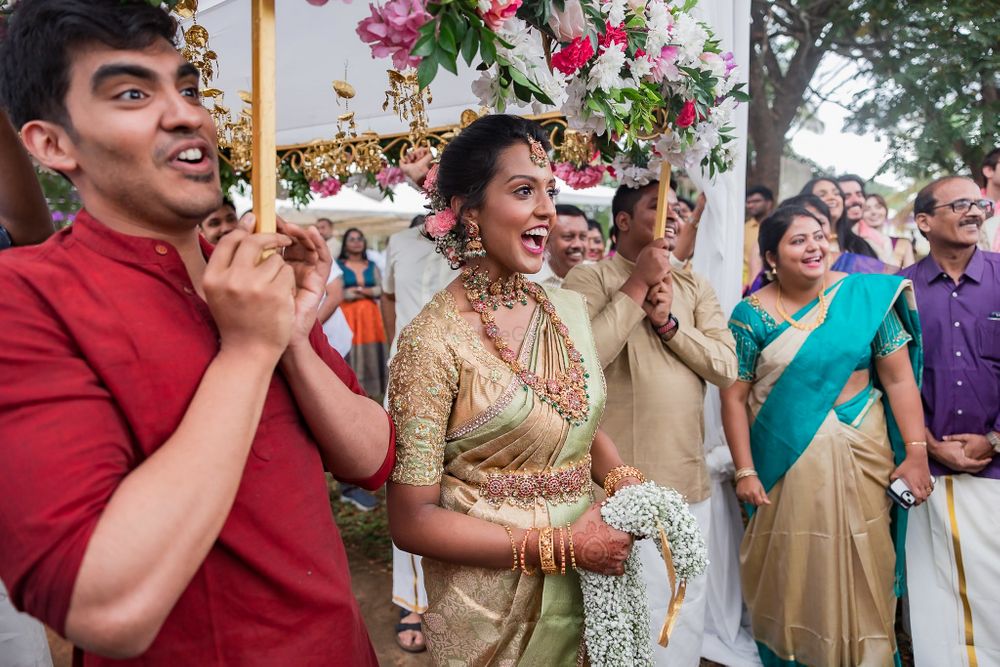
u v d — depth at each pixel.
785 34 4.39
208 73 1.62
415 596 3.04
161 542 0.79
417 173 2.71
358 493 4.95
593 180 2.62
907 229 4.23
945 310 2.70
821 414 2.59
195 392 0.93
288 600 1.01
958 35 3.99
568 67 1.34
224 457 0.85
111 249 0.94
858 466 2.59
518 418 1.50
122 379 0.88
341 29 2.33
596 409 1.62
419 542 1.49
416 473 1.49
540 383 1.55
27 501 0.77
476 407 1.51
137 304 0.92
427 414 1.50
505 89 1.24
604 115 1.47
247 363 0.91
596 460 1.88
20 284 0.87
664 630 1.51
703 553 1.51
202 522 0.82
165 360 0.92
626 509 1.50
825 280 2.76
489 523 1.51
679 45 1.67
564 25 1.29
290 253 1.17
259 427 1.04
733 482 3.15
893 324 2.64
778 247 2.67
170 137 0.92
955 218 2.62
